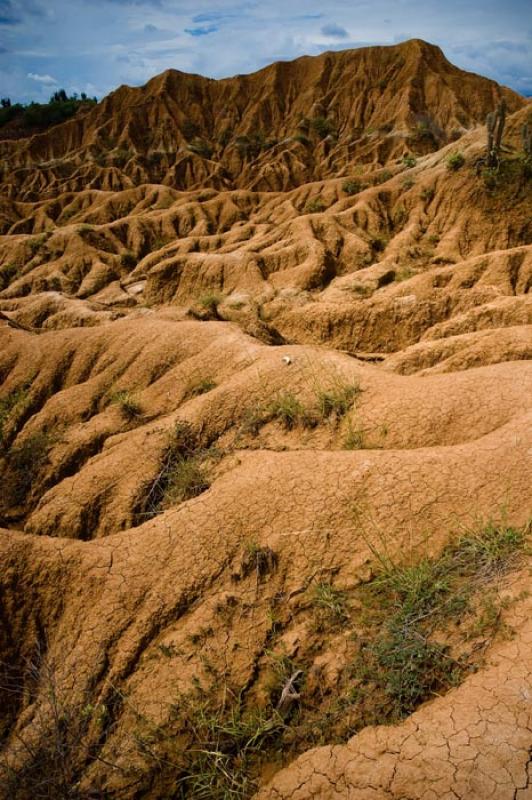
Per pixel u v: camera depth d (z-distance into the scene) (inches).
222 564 262.5
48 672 231.8
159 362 513.3
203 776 190.9
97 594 271.3
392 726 167.0
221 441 373.7
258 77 4136.3
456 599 203.9
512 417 291.6
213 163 3469.5
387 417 323.6
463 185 1545.3
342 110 3671.3
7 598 282.5
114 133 3838.6
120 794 200.2
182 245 1844.2
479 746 146.8
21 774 213.8
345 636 217.2
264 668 222.4
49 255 1985.7
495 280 951.0
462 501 247.6
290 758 190.2
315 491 275.3
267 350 444.8
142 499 353.4
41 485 444.8
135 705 223.8
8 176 3585.1
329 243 1557.6
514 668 164.6
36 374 598.2
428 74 3405.5
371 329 866.1
